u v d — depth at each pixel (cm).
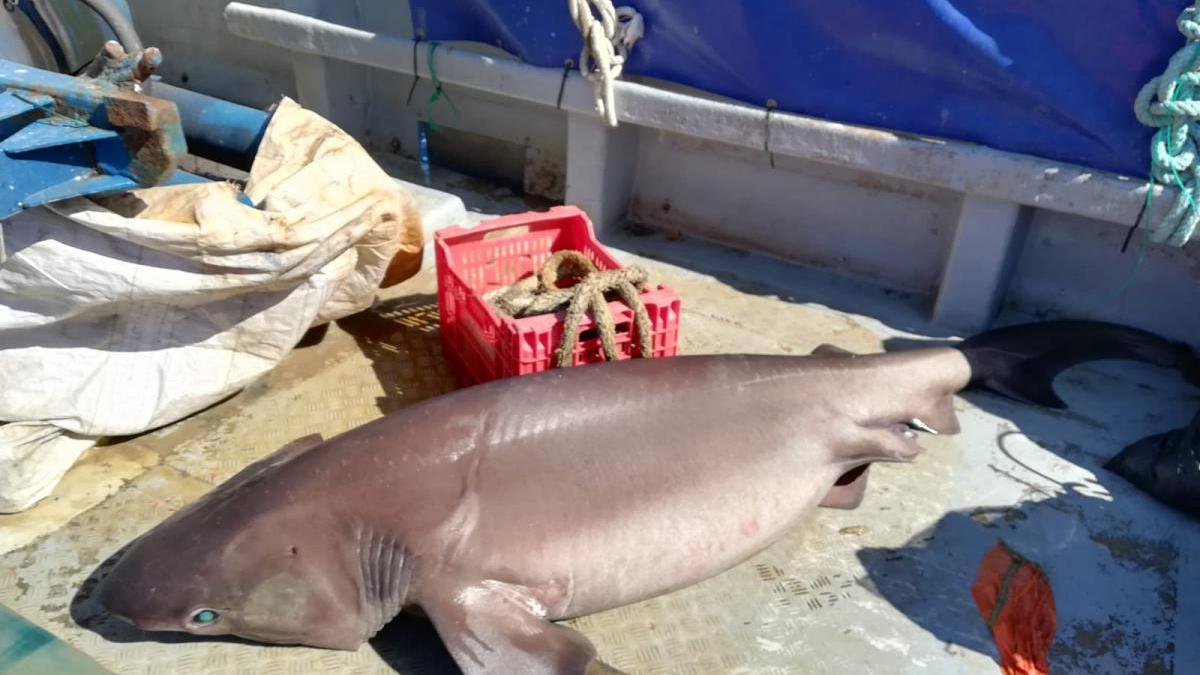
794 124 268
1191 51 218
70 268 193
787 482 198
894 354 233
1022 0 233
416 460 176
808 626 190
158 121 176
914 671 182
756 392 203
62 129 178
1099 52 231
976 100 249
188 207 202
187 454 223
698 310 286
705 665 181
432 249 301
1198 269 261
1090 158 243
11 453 200
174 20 387
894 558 206
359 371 255
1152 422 247
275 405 241
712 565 191
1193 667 184
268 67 377
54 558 195
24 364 202
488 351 228
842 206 299
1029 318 286
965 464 232
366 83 361
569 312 215
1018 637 189
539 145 341
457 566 171
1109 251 270
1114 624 192
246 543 165
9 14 212
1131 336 263
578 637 170
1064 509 220
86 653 173
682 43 279
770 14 262
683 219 327
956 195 281
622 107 288
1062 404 248
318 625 169
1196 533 215
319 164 233
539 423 184
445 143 361
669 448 188
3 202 175
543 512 176
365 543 170
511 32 296
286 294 225
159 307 214
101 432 216
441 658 178
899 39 248
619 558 180
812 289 300
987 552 208
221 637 179
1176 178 230
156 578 165
